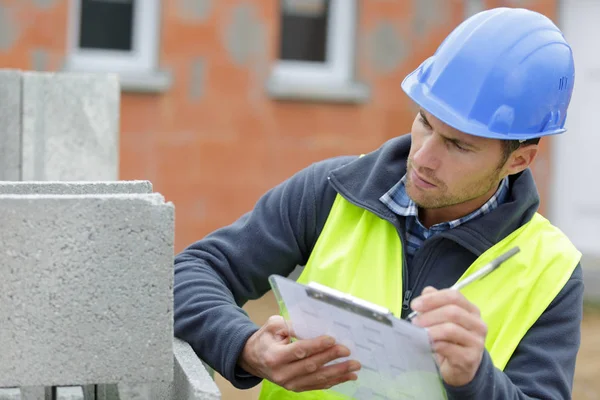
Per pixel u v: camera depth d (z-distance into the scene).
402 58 11.66
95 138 5.36
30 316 2.59
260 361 2.96
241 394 7.88
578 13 12.38
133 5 11.24
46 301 2.60
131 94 11.05
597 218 12.57
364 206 3.27
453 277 3.19
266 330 2.98
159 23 11.06
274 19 11.26
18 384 2.61
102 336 2.63
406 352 2.64
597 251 12.49
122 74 10.97
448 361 2.65
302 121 11.48
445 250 3.21
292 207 3.39
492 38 3.12
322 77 11.76
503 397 2.80
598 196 12.52
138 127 11.07
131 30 11.27
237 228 3.42
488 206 3.21
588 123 12.51
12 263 2.57
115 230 2.61
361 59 11.60
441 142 3.02
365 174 3.34
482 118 3.05
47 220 2.57
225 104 11.23
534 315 3.10
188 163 11.20
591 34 12.41
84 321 2.62
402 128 11.73
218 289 3.26
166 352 2.67
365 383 2.96
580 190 12.55
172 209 2.63
